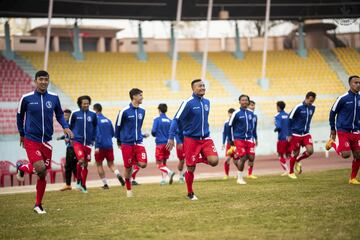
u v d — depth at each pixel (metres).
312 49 41.62
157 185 16.44
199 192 13.01
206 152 11.56
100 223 8.78
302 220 8.02
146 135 16.73
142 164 12.94
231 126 15.66
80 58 36.59
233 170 23.50
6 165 21.66
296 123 16.14
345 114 13.19
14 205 12.20
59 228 8.49
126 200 12.05
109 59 37.31
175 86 35.22
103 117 16.05
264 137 34.19
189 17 38.44
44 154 10.64
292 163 16.39
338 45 45.34
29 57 35.41
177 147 16.89
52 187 17.70
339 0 37.28
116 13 36.84
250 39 45.03
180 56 39.53
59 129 29.80
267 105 35.91
